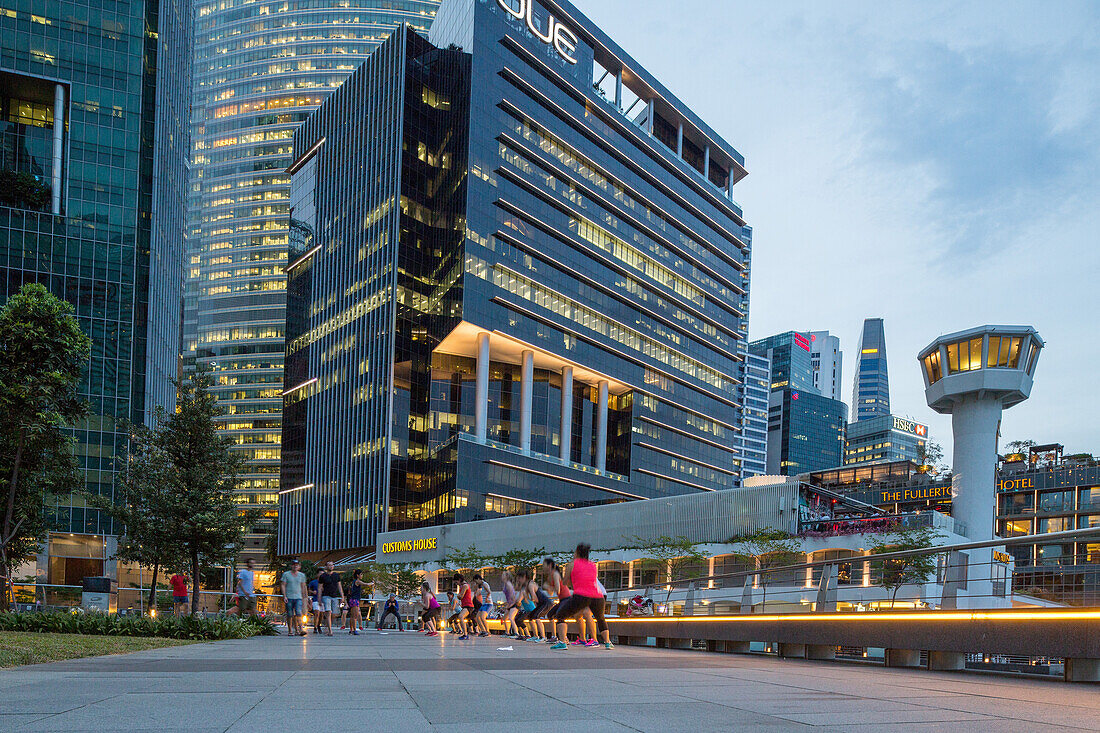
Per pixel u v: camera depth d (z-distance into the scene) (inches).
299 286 6284.5
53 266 3272.6
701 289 6712.6
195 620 816.3
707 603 850.8
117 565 3112.7
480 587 935.0
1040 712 260.5
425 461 4985.2
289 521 5762.8
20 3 3412.9
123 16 3597.4
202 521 1357.0
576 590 627.5
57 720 209.0
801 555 2378.2
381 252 5305.1
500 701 264.7
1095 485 4055.1
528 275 5187.0
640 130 6136.8
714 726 213.0
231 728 198.7
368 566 4126.5
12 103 3449.8
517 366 5428.2
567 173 5526.6
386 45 5679.1
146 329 3543.3
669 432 6264.8
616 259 5836.6
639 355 5964.6
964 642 507.8
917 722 227.1
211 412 1462.8
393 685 315.3
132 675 346.9
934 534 2114.9
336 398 5487.2
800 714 241.3
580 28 5797.2
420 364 5132.9
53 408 1105.4
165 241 3951.8
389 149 5418.3
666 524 3053.6
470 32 5103.3
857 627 598.5
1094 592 444.1
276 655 523.8
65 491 1245.7
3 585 1036.5
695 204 6678.2
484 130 5049.2
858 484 4220.0
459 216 4938.5
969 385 2257.6
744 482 3909.9
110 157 3467.0
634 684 333.4
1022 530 4279.0
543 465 5088.6
